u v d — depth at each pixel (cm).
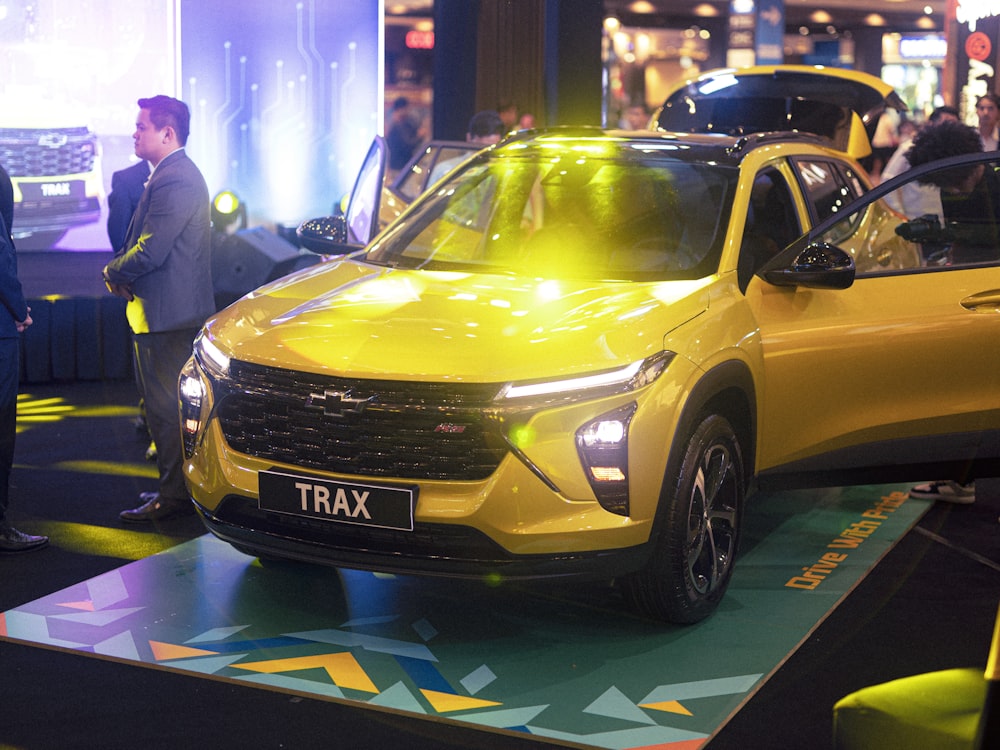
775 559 462
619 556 357
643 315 380
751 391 409
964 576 445
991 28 1110
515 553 349
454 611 406
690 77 895
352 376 355
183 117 493
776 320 424
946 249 458
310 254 841
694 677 355
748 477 425
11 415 453
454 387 348
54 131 916
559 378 351
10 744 310
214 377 384
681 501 374
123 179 620
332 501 357
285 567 443
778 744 314
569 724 324
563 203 461
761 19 2009
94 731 317
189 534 482
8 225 467
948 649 378
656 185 457
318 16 1013
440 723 324
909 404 450
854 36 2638
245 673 354
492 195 476
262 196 1029
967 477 468
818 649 377
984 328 450
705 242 432
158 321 485
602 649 376
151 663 360
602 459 352
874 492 554
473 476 348
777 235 459
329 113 1030
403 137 1267
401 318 383
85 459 593
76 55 920
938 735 188
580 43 956
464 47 984
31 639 376
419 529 351
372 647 375
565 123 962
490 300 396
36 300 760
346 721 325
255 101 1012
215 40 992
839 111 841
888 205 459
